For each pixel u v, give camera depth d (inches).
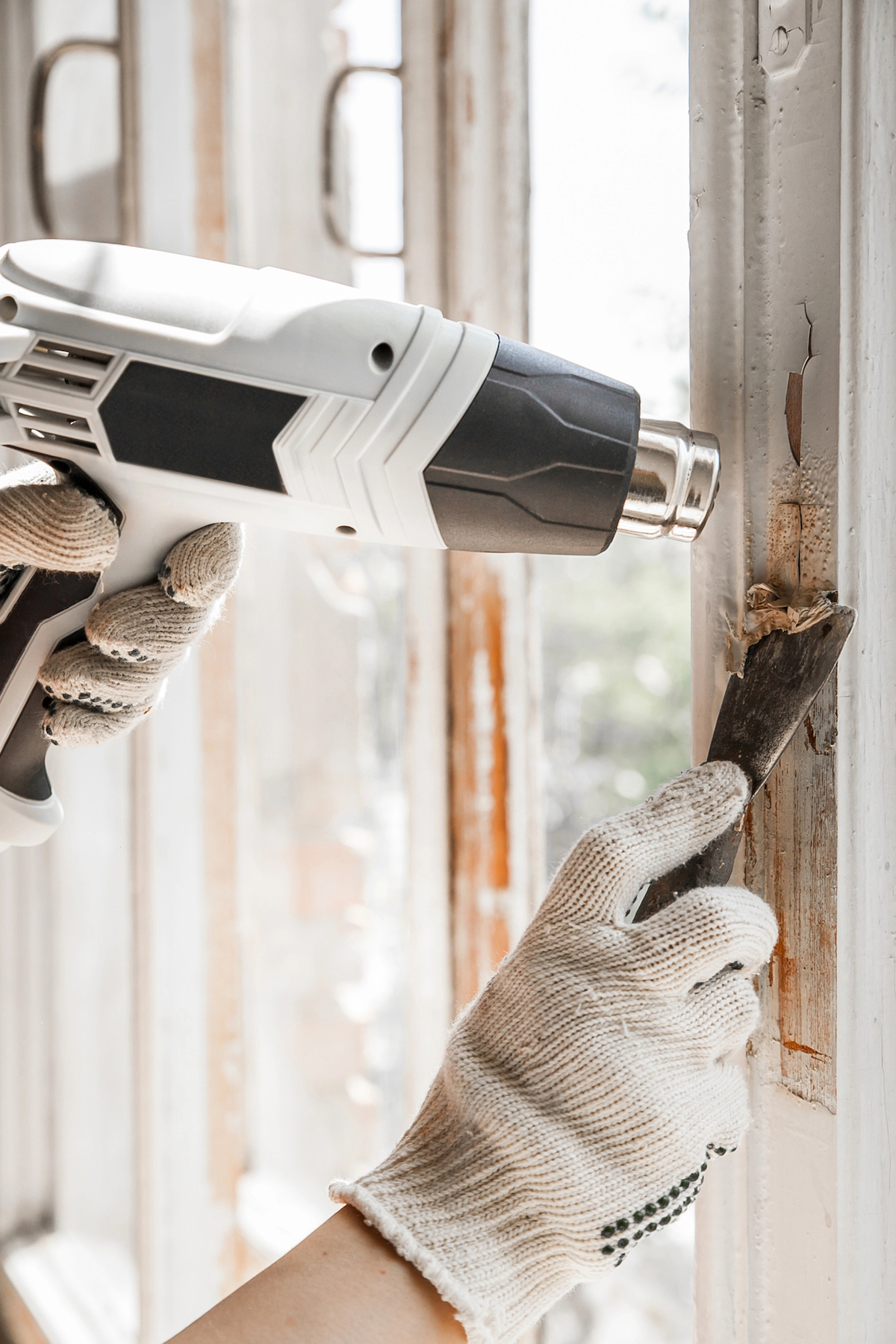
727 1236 20.9
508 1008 17.6
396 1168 17.8
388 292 38.3
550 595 34.6
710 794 17.4
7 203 56.6
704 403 20.0
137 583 19.3
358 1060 46.5
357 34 38.6
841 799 18.5
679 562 32.9
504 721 32.6
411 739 35.0
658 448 17.4
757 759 17.9
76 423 17.3
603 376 17.3
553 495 16.8
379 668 44.7
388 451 16.6
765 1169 20.3
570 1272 16.7
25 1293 59.4
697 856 18.2
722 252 19.6
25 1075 64.4
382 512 17.3
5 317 16.8
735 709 18.5
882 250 17.9
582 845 17.2
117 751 53.7
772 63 18.4
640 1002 16.7
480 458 16.6
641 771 34.3
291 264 44.1
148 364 16.6
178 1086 45.8
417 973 35.4
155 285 16.8
